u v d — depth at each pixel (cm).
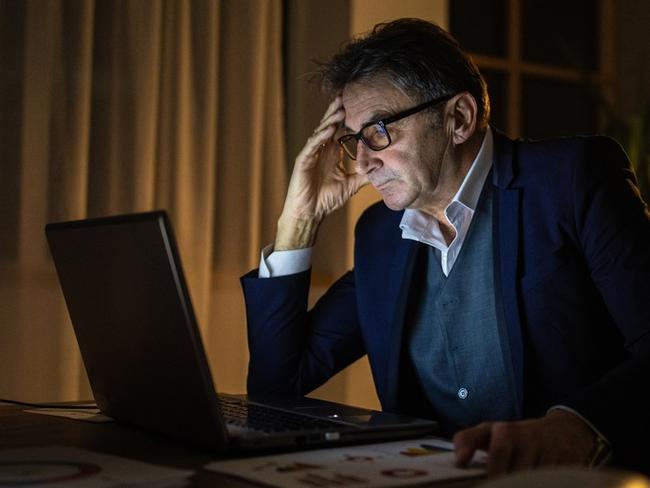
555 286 151
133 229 115
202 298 307
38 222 280
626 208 149
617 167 156
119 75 296
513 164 159
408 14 357
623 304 143
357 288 171
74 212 285
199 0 311
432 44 159
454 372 164
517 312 151
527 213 155
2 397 275
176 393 116
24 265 278
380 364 166
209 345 317
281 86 337
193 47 311
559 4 436
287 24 345
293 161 343
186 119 307
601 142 160
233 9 321
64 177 285
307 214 177
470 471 103
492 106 411
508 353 152
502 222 156
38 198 280
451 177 162
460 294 163
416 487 95
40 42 281
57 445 121
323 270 346
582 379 151
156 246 111
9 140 279
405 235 166
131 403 131
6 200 278
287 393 171
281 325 171
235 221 320
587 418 112
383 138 159
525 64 421
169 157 305
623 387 117
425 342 166
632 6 446
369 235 174
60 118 285
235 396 162
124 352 127
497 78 414
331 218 345
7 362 276
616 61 449
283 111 345
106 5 296
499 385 160
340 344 176
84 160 287
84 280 132
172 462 109
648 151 381
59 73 286
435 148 159
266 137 330
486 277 161
